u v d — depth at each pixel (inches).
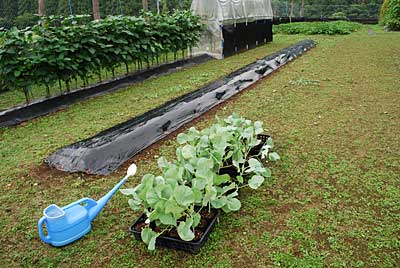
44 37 181.5
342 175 100.8
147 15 269.4
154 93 205.6
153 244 68.6
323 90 193.9
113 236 79.4
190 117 156.6
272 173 103.3
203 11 328.5
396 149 116.7
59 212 76.6
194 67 288.5
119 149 119.3
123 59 231.6
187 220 71.2
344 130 134.9
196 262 70.2
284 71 252.7
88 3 378.3
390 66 251.8
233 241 75.4
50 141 137.7
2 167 115.8
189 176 81.7
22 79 177.9
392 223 79.4
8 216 88.7
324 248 72.3
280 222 81.0
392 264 67.7
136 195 74.9
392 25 521.3
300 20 736.3
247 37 380.2
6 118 163.5
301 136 130.4
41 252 75.7
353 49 341.4
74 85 229.5
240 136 104.4
